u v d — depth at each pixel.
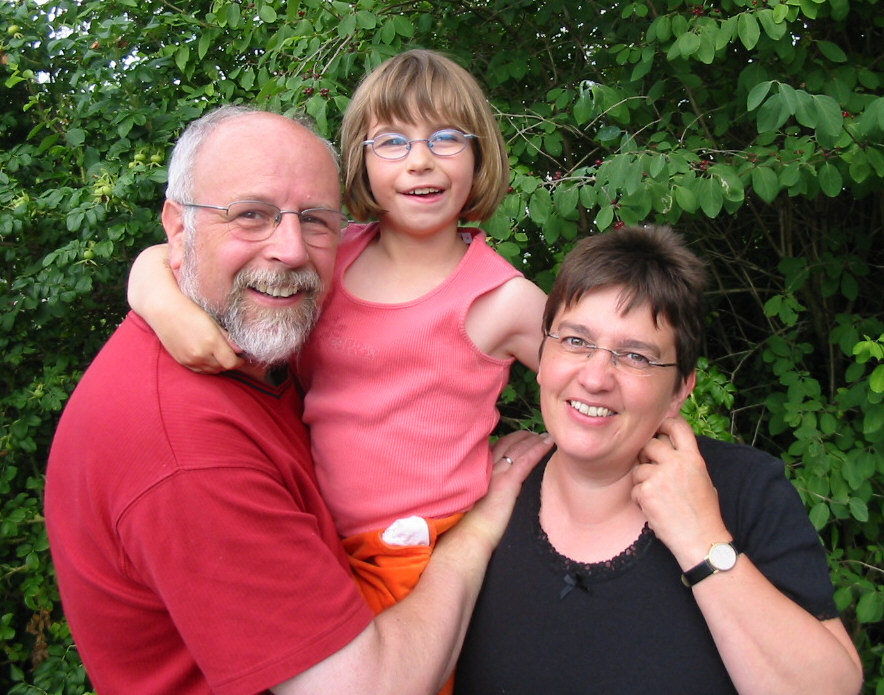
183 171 1.55
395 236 1.83
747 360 3.47
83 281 3.14
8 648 3.57
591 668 1.47
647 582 1.49
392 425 1.69
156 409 1.38
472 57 3.16
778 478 1.53
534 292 1.78
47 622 3.53
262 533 1.34
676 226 3.32
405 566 1.61
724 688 1.42
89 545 1.43
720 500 1.53
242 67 3.28
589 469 1.55
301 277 1.54
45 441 3.64
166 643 1.45
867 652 3.02
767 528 1.47
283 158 1.51
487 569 1.65
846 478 2.54
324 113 2.47
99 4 3.34
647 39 2.53
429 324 1.69
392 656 1.39
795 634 1.34
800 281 2.91
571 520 1.61
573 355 1.50
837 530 2.95
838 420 2.73
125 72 3.25
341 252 1.87
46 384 3.39
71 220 2.93
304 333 1.59
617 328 1.46
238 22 2.97
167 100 3.35
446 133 1.75
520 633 1.54
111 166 3.12
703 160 2.57
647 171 2.34
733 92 2.92
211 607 1.30
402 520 1.64
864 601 2.65
